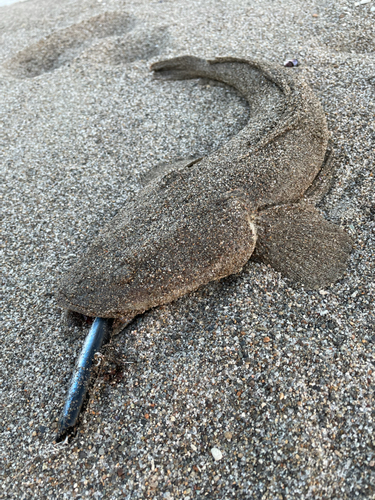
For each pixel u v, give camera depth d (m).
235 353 0.29
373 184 0.37
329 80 0.46
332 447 0.25
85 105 0.52
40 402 0.29
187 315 0.32
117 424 0.28
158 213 0.32
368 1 0.56
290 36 0.54
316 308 0.31
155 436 0.27
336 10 0.56
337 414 0.26
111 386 0.29
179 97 0.51
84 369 0.28
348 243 0.34
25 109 0.53
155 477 0.26
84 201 0.41
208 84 0.52
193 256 0.30
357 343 0.29
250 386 0.28
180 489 0.25
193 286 0.30
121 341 0.31
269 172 0.34
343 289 0.32
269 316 0.31
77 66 0.58
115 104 0.51
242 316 0.31
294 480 0.24
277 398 0.27
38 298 0.35
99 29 0.65
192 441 0.26
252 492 0.24
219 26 0.59
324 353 0.28
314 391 0.27
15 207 0.42
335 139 0.41
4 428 0.28
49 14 0.73
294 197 0.35
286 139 0.36
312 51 0.51
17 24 0.72
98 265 0.31
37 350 0.32
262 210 0.34
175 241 0.30
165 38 0.60
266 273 0.33
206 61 0.52
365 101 0.43
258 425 0.26
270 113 0.40
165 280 0.29
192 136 0.45
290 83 0.42
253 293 0.32
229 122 0.46
